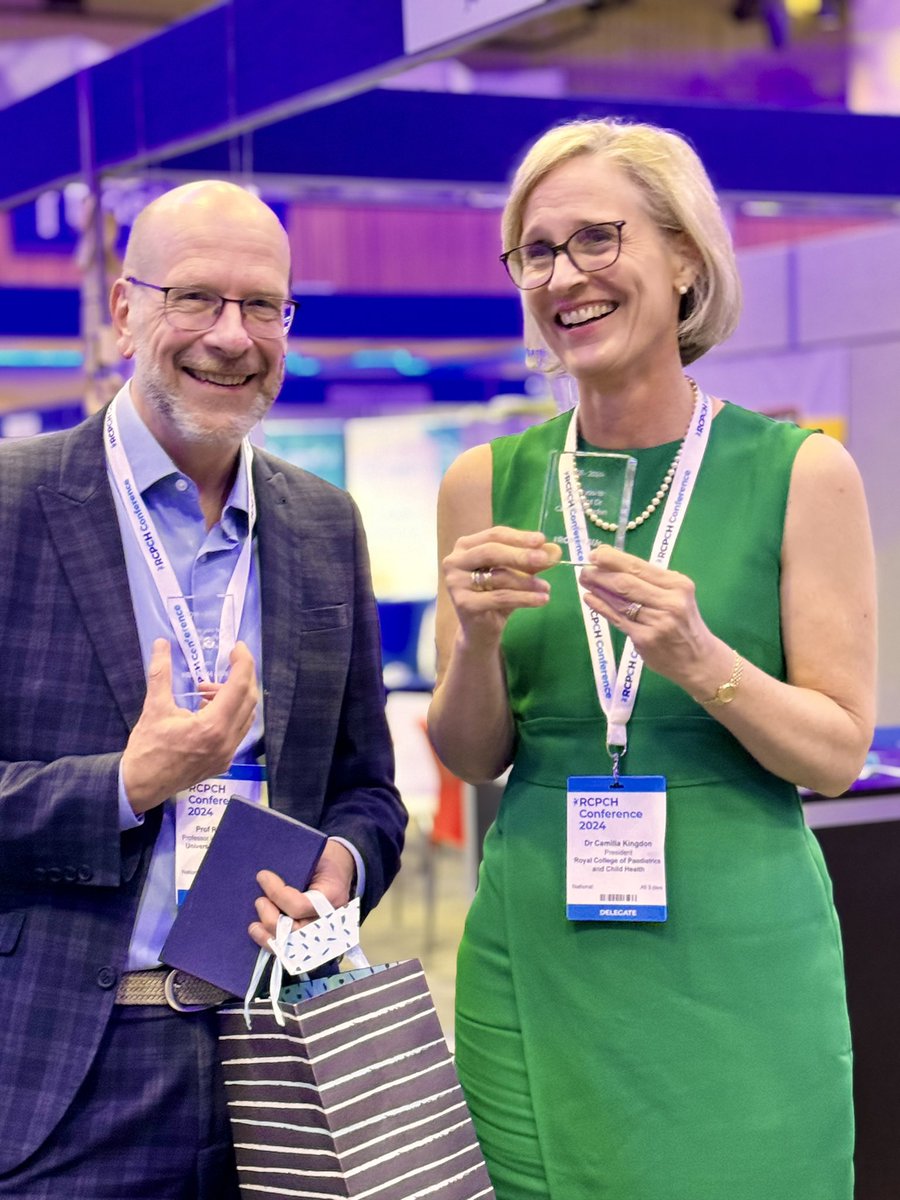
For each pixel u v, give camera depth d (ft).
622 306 6.06
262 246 6.30
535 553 5.76
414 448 35.83
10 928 6.26
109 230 13.83
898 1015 10.52
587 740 6.23
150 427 6.52
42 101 14.73
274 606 6.65
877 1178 10.45
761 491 6.15
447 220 41.91
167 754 5.84
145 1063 6.19
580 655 6.28
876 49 29.73
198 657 6.32
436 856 24.81
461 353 37.86
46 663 6.26
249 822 6.15
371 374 36.58
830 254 21.93
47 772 6.07
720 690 5.70
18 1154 6.05
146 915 6.25
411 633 32.30
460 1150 5.98
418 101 16.02
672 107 17.39
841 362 21.75
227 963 6.07
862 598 6.08
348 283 41.06
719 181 17.58
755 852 6.05
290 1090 5.76
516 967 6.31
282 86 11.12
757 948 5.97
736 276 6.29
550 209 6.09
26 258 33.09
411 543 35.96
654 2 32.37
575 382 6.69
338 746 7.21
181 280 6.18
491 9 8.87
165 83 12.64
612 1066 6.02
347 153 15.72
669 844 6.05
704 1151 5.90
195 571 6.54
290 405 36.04
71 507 6.40
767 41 31.40
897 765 11.41
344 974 6.25
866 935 10.43
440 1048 6.01
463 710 6.41
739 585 6.09
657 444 6.37
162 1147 6.20
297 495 7.02
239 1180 6.05
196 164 14.24
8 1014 6.18
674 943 5.98
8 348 33.12
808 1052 5.98
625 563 5.60
